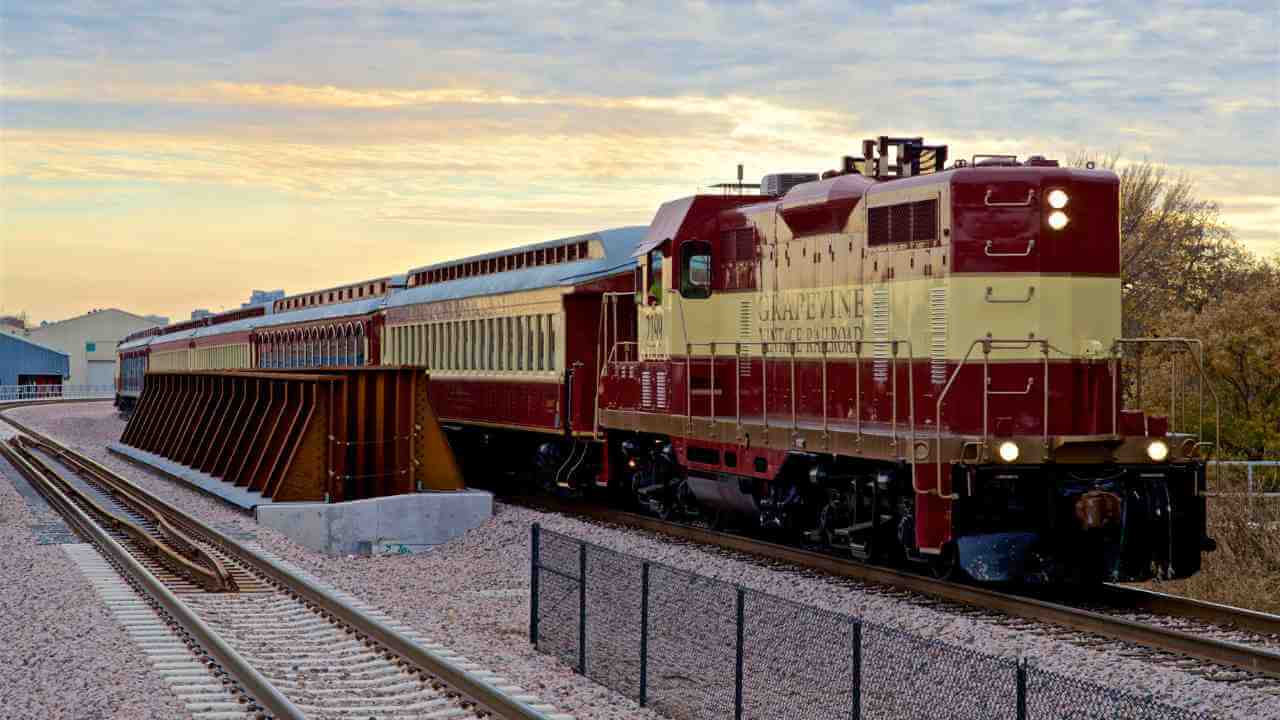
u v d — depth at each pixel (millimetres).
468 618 15477
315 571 18609
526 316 25766
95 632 13500
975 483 14867
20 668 12039
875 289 16766
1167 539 15117
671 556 18125
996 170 15586
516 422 26328
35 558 18844
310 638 13773
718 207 20875
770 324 19141
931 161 17656
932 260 15789
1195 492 15289
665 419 21109
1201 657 12008
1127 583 16609
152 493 29625
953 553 15164
